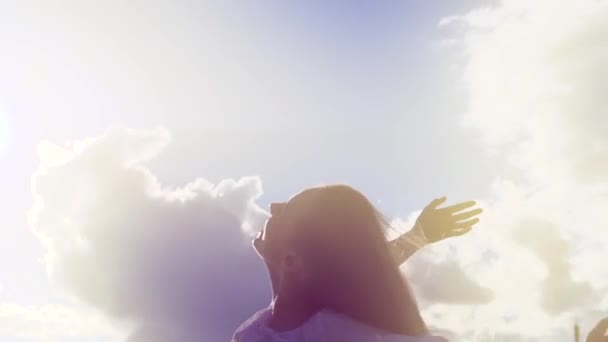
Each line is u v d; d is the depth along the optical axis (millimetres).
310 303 1804
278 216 1943
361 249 1784
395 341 1665
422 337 1724
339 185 1919
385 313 1727
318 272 1783
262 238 2021
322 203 1856
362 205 1873
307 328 1692
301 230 1838
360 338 1627
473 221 2213
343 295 1743
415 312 1790
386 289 1752
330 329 1650
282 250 1868
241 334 1922
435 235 2174
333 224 1812
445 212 2230
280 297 1851
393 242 2035
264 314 1952
